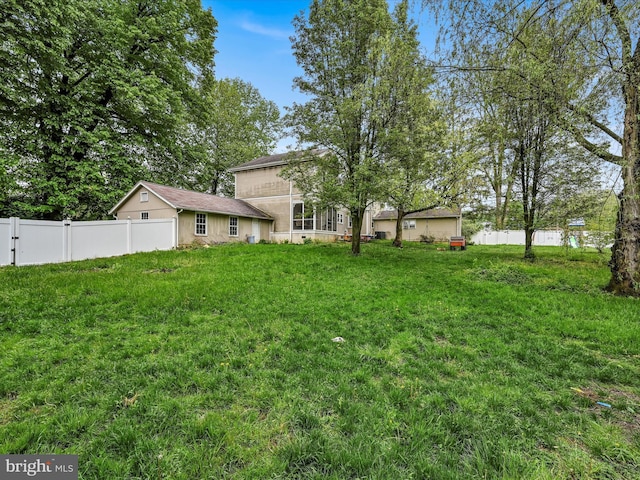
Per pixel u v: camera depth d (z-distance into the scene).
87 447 1.93
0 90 10.18
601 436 2.12
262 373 2.96
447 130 11.38
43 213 13.14
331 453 1.89
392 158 10.36
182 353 3.41
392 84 9.76
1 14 8.38
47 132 12.62
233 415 2.28
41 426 2.09
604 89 6.11
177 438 2.02
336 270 8.75
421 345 3.81
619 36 5.72
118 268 8.25
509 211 11.92
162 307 5.05
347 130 10.26
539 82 6.34
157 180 16.41
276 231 19.58
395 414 2.31
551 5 5.76
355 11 10.34
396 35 9.80
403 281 7.53
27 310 4.65
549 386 2.83
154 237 12.68
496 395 2.62
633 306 5.48
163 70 14.80
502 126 10.05
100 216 16.25
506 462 1.84
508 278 7.92
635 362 3.39
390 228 26.36
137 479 1.70
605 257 11.27
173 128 15.77
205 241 15.30
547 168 10.42
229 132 27.06
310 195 12.06
